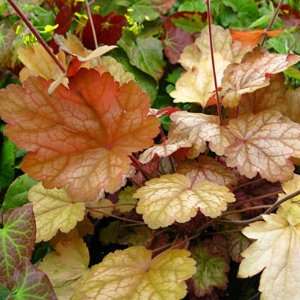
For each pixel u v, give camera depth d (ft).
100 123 1.35
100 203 1.58
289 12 2.30
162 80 2.19
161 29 2.26
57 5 2.08
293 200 1.45
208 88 1.76
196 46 1.95
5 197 1.67
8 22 2.00
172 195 1.37
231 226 1.57
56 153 1.35
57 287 1.43
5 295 1.39
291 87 2.05
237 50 1.92
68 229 1.46
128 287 1.28
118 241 1.59
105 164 1.35
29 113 1.31
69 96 1.31
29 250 1.37
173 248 1.44
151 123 1.34
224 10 2.38
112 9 2.29
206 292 1.44
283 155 1.44
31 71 1.56
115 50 2.12
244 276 1.29
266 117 1.55
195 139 1.53
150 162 1.61
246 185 1.63
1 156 1.81
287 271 1.27
